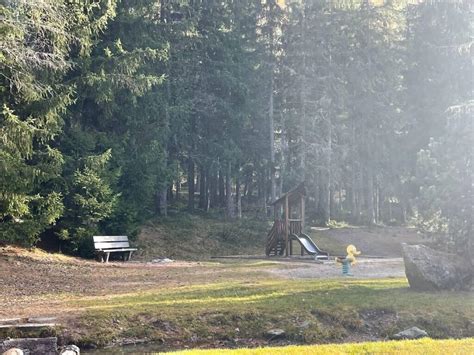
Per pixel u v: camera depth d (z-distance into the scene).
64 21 25.14
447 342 11.88
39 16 23.53
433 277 17.77
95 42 29.67
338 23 49.12
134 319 14.48
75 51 30.08
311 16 48.34
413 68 49.44
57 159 26.17
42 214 26.02
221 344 13.77
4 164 22.44
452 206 19.31
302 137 48.31
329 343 13.80
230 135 45.91
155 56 32.44
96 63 30.67
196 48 43.84
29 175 24.17
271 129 47.47
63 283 20.30
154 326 14.28
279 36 48.53
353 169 51.50
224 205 55.22
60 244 29.00
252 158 48.91
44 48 25.62
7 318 14.10
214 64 44.50
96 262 27.00
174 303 15.89
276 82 49.44
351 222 50.53
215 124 45.78
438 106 46.84
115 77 30.12
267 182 51.94
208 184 50.00
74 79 29.25
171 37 41.59
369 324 14.96
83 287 19.55
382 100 49.34
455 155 19.55
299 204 38.59
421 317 15.02
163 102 38.00
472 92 46.03
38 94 25.11
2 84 24.12
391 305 15.70
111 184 31.23
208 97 43.91
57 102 25.66
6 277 20.78
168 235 38.03
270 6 47.84
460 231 19.39
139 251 33.75
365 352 10.99
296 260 31.30
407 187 48.78
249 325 14.55
